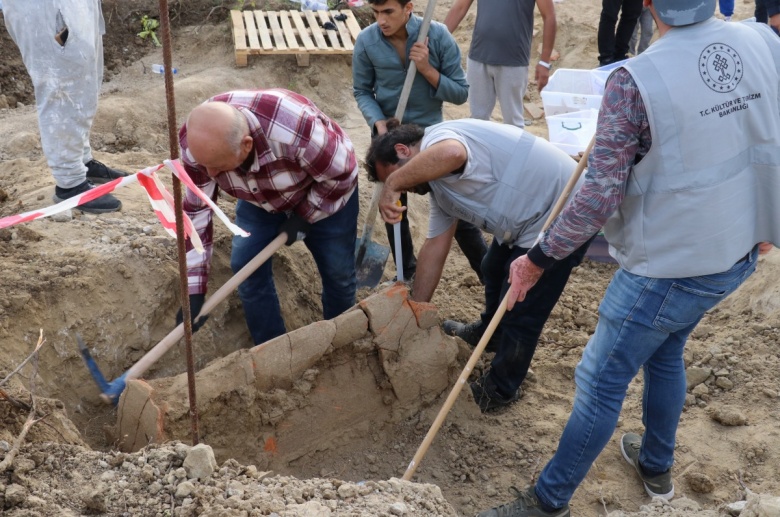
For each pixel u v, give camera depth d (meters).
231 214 4.81
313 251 3.99
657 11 2.64
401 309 3.81
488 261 4.16
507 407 4.14
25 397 3.11
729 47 2.62
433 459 3.82
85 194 2.25
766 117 2.69
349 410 3.80
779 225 2.82
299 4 8.72
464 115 7.91
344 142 3.54
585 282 5.49
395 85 4.68
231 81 7.37
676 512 3.15
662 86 2.55
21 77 7.21
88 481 2.68
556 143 5.55
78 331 3.82
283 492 2.70
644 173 2.69
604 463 3.76
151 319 4.11
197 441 2.85
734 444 3.76
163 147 6.46
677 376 3.23
